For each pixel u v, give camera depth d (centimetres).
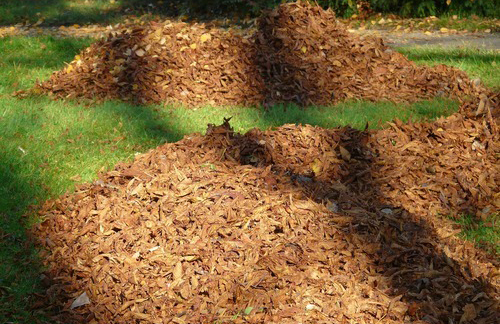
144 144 761
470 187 642
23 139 759
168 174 611
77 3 1853
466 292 471
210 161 649
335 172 652
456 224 593
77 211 589
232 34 995
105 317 471
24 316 475
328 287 474
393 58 997
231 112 879
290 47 973
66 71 973
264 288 476
